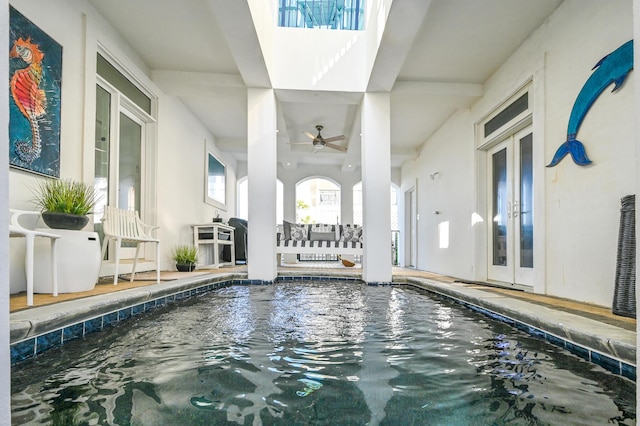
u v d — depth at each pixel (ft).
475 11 11.12
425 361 5.57
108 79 12.99
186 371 5.03
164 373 4.95
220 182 27.50
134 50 14.15
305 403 4.09
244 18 11.10
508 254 14.85
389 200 16.15
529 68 12.39
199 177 22.15
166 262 17.35
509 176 14.90
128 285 10.84
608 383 4.80
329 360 5.57
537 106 11.78
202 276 14.47
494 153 16.31
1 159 2.63
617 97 8.56
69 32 10.18
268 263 16.11
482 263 16.61
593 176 9.29
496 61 14.26
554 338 6.66
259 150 16.11
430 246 23.66
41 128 8.96
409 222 31.04
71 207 8.75
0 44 2.67
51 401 4.09
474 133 17.03
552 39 11.13
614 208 8.62
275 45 16.29
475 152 16.94
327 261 34.71
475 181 16.89
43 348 5.89
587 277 9.43
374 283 15.93
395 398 4.25
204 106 19.80
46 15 9.21
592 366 5.45
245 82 15.67
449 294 11.97
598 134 9.13
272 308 10.01
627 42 8.32
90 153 11.02
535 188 11.71
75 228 8.91
